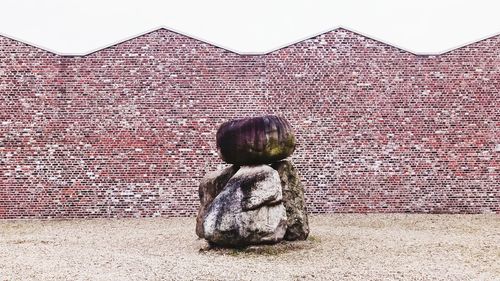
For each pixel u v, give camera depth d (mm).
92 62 20422
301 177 20344
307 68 20750
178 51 20641
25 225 18281
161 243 14195
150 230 16828
